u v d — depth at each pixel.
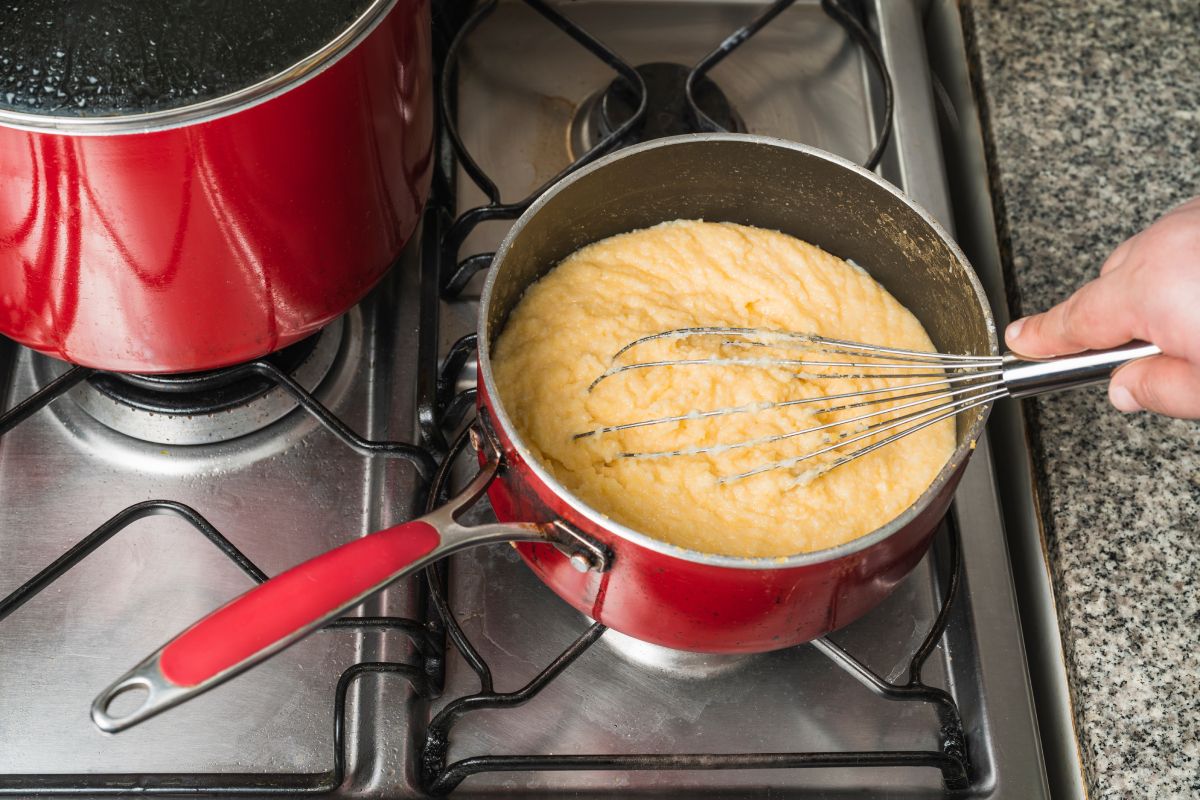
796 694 0.75
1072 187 0.90
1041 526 0.80
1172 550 0.77
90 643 0.73
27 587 0.68
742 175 0.76
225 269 0.63
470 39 1.00
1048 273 0.87
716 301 0.78
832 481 0.69
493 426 0.61
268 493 0.78
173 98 0.54
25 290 0.63
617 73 0.99
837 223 0.78
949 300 0.73
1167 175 0.91
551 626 0.76
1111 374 0.62
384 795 0.68
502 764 0.67
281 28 0.56
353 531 0.77
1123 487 0.79
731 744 0.73
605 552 0.58
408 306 0.84
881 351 0.75
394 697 0.70
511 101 0.97
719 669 0.75
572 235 0.77
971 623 0.77
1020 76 0.95
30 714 0.70
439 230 0.86
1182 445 0.81
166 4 0.56
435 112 0.94
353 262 0.69
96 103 0.53
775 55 1.02
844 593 0.61
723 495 0.69
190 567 0.75
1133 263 0.63
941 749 0.72
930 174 0.94
